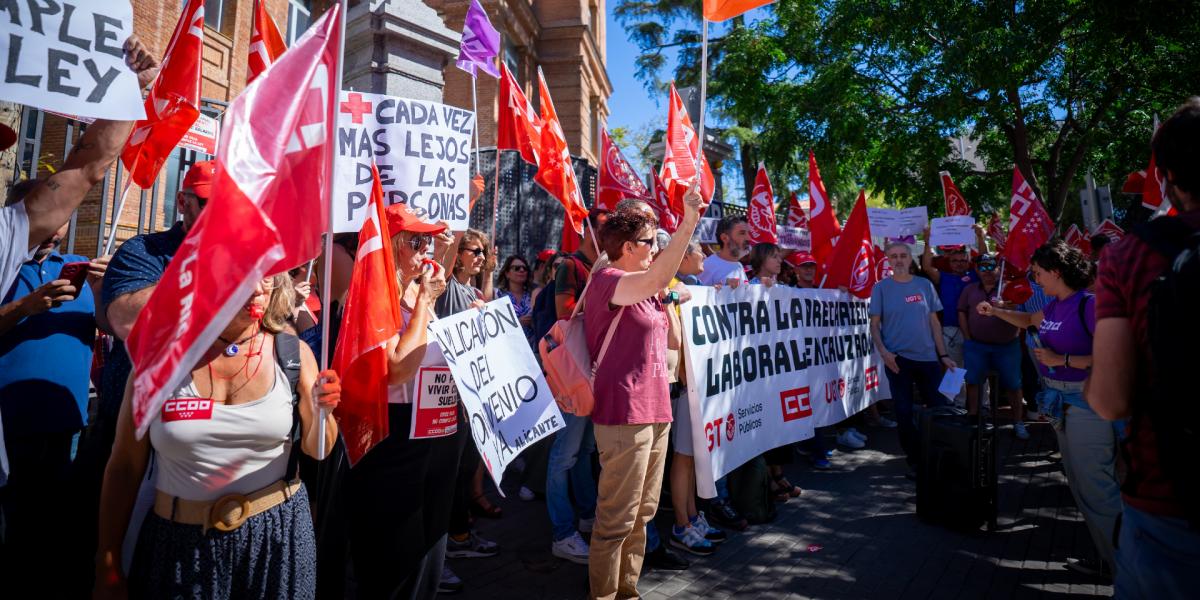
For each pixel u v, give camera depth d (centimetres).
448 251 351
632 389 294
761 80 1552
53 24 220
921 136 1325
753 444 457
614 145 612
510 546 411
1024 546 416
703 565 385
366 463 257
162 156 296
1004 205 1700
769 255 518
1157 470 157
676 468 407
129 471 190
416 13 557
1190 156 158
